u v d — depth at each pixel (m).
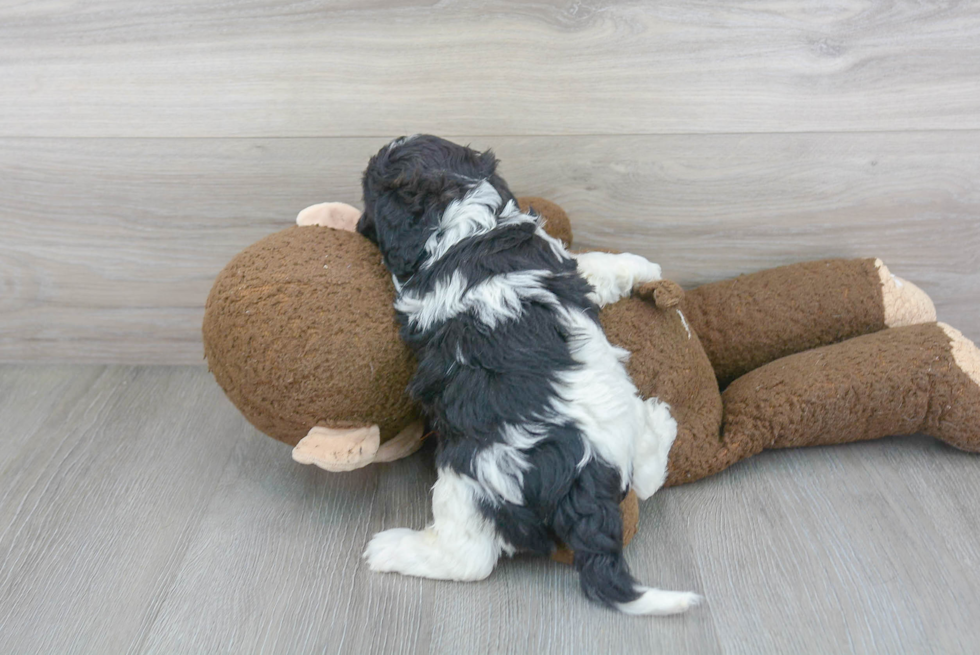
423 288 1.04
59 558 1.12
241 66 1.32
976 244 1.45
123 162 1.40
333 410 1.07
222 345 1.08
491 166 1.13
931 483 1.23
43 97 1.34
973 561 1.07
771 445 1.26
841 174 1.39
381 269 1.11
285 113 1.35
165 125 1.37
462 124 1.36
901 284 1.38
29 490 1.26
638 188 1.41
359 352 1.05
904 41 1.28
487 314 1.00
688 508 1.19
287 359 1.04
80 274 1.51
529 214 1.14
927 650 0.94
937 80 1.31
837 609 1.00
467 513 1.01
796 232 1.45
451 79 1.32
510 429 0.97
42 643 0.98
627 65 1.30
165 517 1.20
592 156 1.38
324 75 1.32
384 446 1.26
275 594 1.05
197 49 1.31
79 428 1.42
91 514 1.21
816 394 1.22
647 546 1.12
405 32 1.28
